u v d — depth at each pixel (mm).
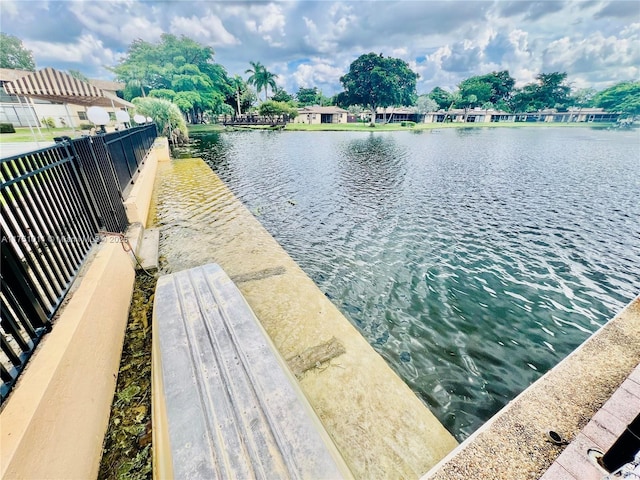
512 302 5406
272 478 1362
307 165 18469
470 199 12148
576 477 1683
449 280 6055
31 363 1845
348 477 1621
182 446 1498
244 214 7988
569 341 4523
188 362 2031
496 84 104062
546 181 15586
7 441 1386
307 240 7738
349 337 3352
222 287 2939
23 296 2008
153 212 8016
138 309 3609
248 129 50562
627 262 7023
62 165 3248
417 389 3572
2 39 58750
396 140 36938
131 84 52500
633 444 1547
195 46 60812
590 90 113000
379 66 65938
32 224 2346
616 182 15414
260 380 1870
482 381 3727
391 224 9094
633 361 2545
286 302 3988
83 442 1889
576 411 2133
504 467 1805
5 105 27938
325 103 93188
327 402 2576
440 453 2205
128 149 8266
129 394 2498
